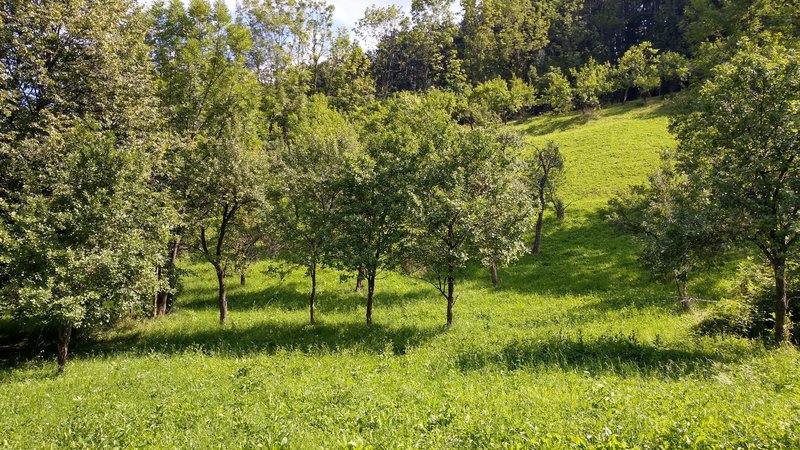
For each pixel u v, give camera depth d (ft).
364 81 234.38
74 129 59.88
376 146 74.84
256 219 75.00
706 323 55.57
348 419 30.09
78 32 65.21
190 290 95.91
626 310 68.95
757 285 55.98
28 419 36.11
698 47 188.55
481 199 61.36
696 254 48.06
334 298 87.30
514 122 251.80
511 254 61.11
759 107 45.32
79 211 52.90
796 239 42.86
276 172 78.18
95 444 28.86
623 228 92.53
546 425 25.66
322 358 53.47
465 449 23.57
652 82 231.91
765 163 42.22
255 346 61.77
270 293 91.97
